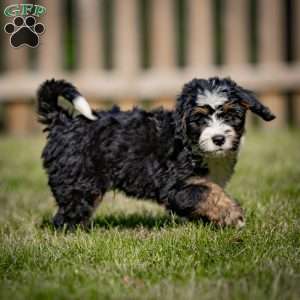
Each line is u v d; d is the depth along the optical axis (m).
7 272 6.47
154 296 5.57
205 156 8.25
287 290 5.62
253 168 12.61
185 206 8.09
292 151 14.74
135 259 6.70
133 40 19.11
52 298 5.51
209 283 5.85
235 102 8.45
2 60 25.02
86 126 8.34
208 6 18.78
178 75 19.05
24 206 10.23
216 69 18.94
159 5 18.92
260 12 18.94
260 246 6.95
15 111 19.72
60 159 8.27
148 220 8.94
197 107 8.30
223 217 7.92
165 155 8.25
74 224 8.34
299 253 6.77
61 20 19.17
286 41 21.47
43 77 19.25
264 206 8.98
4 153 16.05
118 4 19.05
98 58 19.25
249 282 5.83
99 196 8.38
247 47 18.97
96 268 6.45
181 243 7.09
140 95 19.25
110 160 8.30
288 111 20.73
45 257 6.84
